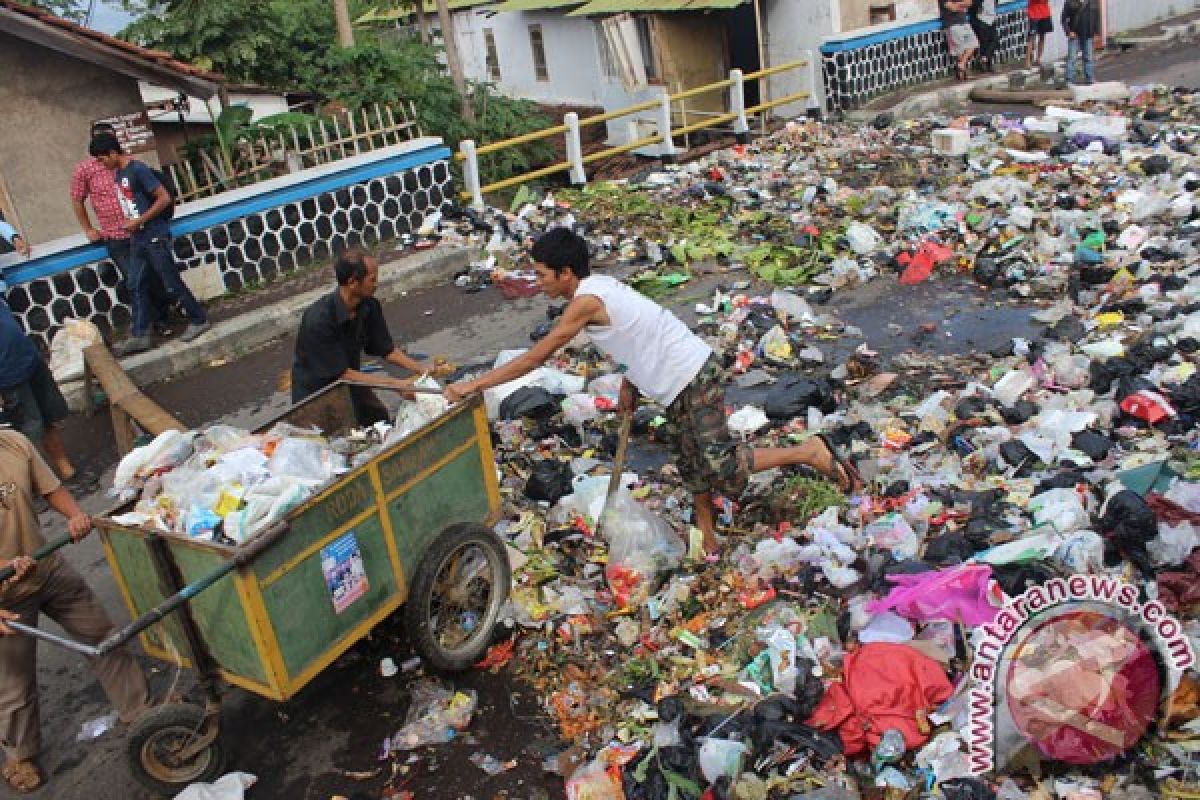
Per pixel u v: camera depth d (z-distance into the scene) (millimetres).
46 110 10961
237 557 3777
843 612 4578
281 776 4430
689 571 5199
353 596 4336
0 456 4207
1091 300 7930
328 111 16125
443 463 4754
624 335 4930
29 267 9258
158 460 4688
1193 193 9664
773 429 6543
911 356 7582
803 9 15812
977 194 10469
